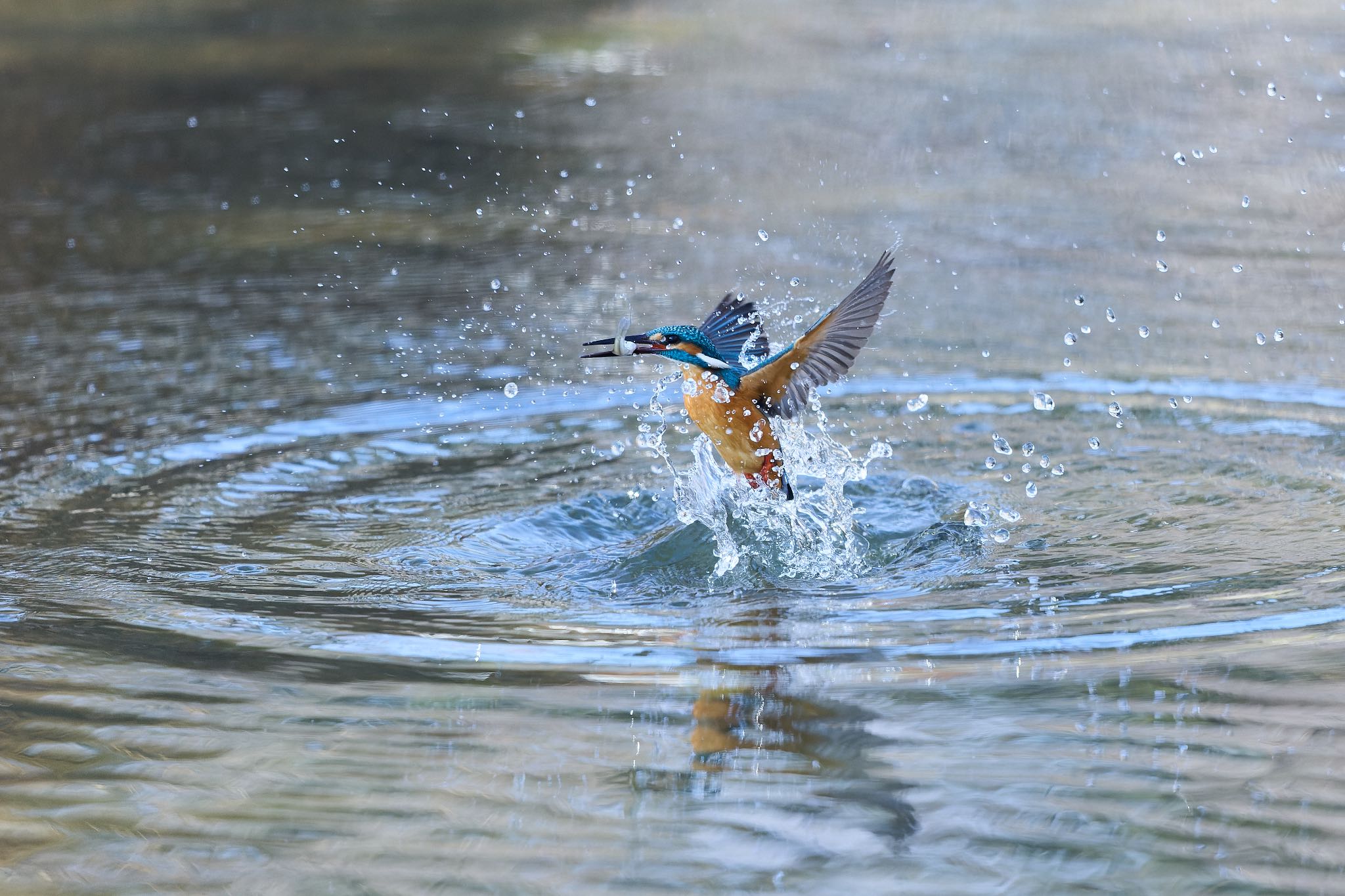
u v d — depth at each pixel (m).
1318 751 6.63
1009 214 20.61
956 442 11.91
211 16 41.69
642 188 22.70
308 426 12.52
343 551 9.80
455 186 22.91
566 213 21.20
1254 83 29.59
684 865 5.84
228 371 14.12
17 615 8.56
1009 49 34.81
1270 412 12.44
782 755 6.74
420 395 13.40
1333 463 11.11
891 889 5.66
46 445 12.00
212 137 26.20
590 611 8.73
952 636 8.15
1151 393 13.05
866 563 9.52
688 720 7.13
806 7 43.44
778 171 23.66
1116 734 6.85
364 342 15.12
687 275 17.70
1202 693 7.25
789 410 9.01
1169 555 9.37
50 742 6.94
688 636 8.27
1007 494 10.70
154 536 10.02
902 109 28.33
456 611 8.73
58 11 41.69
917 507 10.53
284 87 31.08
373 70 33.06
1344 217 19.94
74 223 20.67
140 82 31.41
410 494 10.95
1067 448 11.69
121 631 8.34
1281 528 9.80
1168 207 20.80
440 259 18.73
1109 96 28.91
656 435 12.31
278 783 6.55
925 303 16.36
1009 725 6.97
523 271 18.05
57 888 5.74
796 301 16.20
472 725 7.10
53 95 30.14
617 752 6.81
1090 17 39.38
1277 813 6.14
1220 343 14.56
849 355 8.66
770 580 9.22
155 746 6.89
